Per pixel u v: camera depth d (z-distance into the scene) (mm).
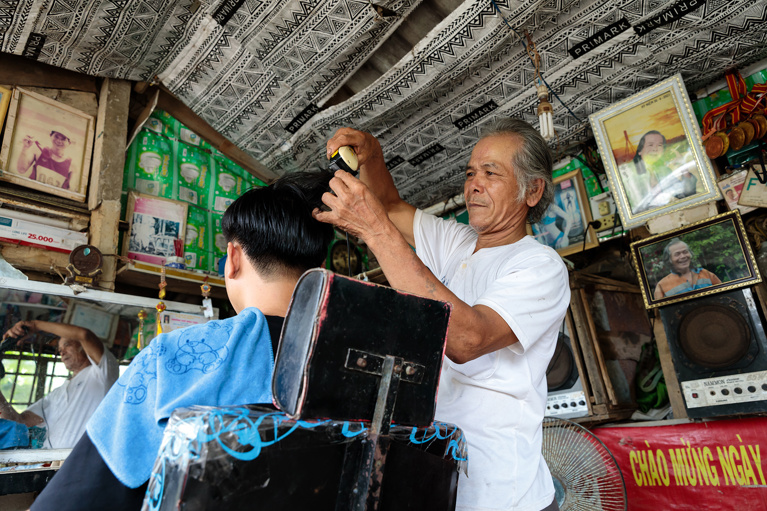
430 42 2570
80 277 2402
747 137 2541
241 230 898
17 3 2277
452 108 3039
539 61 2680
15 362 2037
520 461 1177
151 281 2955
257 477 528
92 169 2891
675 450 2531
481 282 1378
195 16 2584
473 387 1223
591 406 2805
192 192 3346
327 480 577
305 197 977
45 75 2781
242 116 3219
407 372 632
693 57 2641
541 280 1168
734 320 2428
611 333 3098
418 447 654
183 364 688
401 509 632
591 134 3309
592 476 1887
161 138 3279
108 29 2549
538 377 1254
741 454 2352
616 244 3484
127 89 3008
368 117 3098
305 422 562
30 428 1984
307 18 2516
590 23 2455
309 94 2988
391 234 945
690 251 2631
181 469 496
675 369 2578
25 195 2564
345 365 584
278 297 879
